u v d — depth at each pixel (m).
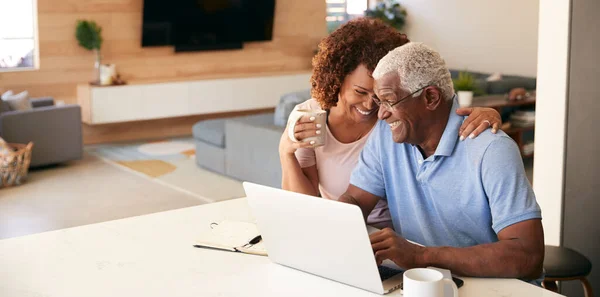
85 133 8.47
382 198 2.21
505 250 1.73
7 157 6.33
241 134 6.27
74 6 8.22
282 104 5.98
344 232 1.64
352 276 1.69
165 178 6.62
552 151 3.16
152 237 2.11
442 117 1.91
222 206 2.41
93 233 2.16
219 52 9.36
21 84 8.04
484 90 7.71
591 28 3.03
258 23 9.44
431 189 1.97
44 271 1.86
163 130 9.00
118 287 1.74
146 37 8.65
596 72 3.06
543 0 3.11
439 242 2.02
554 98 3.12
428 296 1.47
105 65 8.29
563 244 3.19
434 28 10.08
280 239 1.81
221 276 1.79
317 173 2.33
